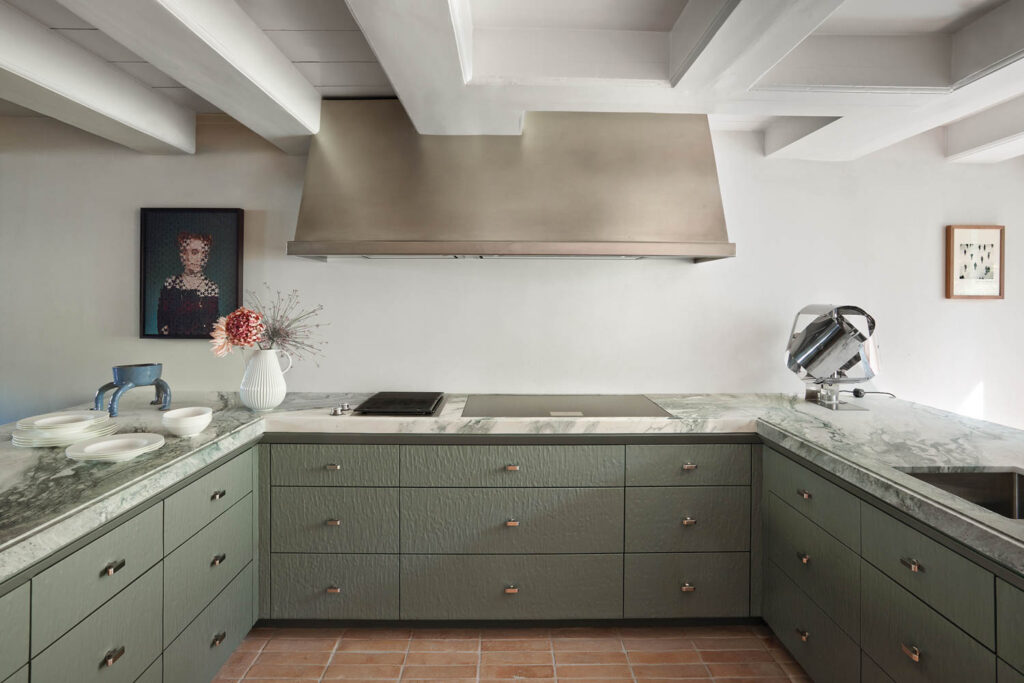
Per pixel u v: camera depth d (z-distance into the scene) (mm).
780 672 2154
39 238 2822
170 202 2842
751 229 2920
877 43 2008
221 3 1690
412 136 2502
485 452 2318
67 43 1983
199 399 2703
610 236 2414
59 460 1688
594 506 2340
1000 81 1935
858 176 2930
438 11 1457
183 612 1790
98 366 2855
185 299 2836
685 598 2373
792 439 2039
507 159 2482
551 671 2152
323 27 1938
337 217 2441
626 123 2518
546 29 1954
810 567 1979
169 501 1708
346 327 2889
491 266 2883
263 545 2352
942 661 1354
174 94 2533
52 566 1267
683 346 2926
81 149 2811
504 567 2350
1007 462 1714
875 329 2766
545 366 2910
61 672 1293
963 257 2938
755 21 1533
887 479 1540
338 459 2328
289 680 2088
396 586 2352
